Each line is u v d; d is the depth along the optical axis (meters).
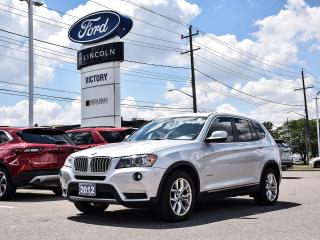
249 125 9.80
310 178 19.94
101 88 22.72
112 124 22.19
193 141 8.16
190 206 7.80
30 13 22.81
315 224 7.45
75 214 8.61
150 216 8.27
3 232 6.85
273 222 7.64
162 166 7.32
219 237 6.39
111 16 22.44
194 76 37.28
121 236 6.48
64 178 7.95
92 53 23.11
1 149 11.19
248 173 9.26
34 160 11.02
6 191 11.03
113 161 7.34
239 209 9.29
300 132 109.75
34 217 8.27
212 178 8.31
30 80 22.48
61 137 12.00
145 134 8.88
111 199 7.26
